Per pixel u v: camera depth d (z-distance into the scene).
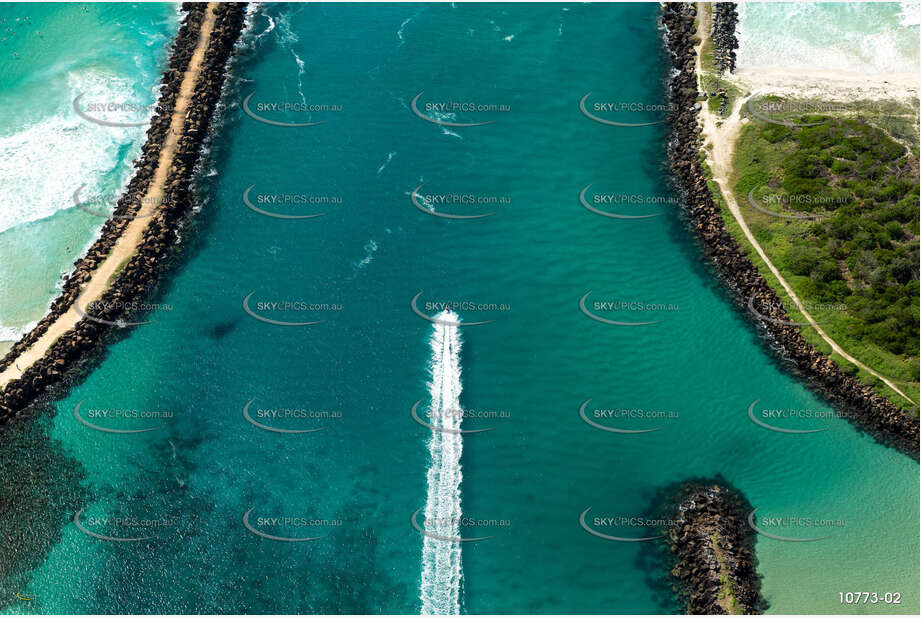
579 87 131.00
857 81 128.38
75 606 85.06
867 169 115.38
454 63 134.12
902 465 94.44
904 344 100.38
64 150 123.81
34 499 92.06
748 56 133.25
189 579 86.69
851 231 109.56
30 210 117.19
